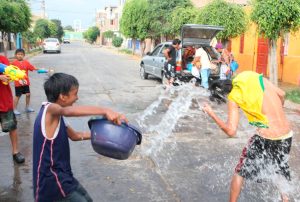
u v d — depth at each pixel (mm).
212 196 4672
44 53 39906
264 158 3904
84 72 19453
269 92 3914
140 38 30328
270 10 11273
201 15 15656
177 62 12797
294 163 5848
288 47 15648
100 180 5168
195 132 7699
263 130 3873
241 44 19906
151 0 26875
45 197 2793
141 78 16922
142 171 5512
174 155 6230
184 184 5039
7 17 23609
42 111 2783
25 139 7121
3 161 5898
